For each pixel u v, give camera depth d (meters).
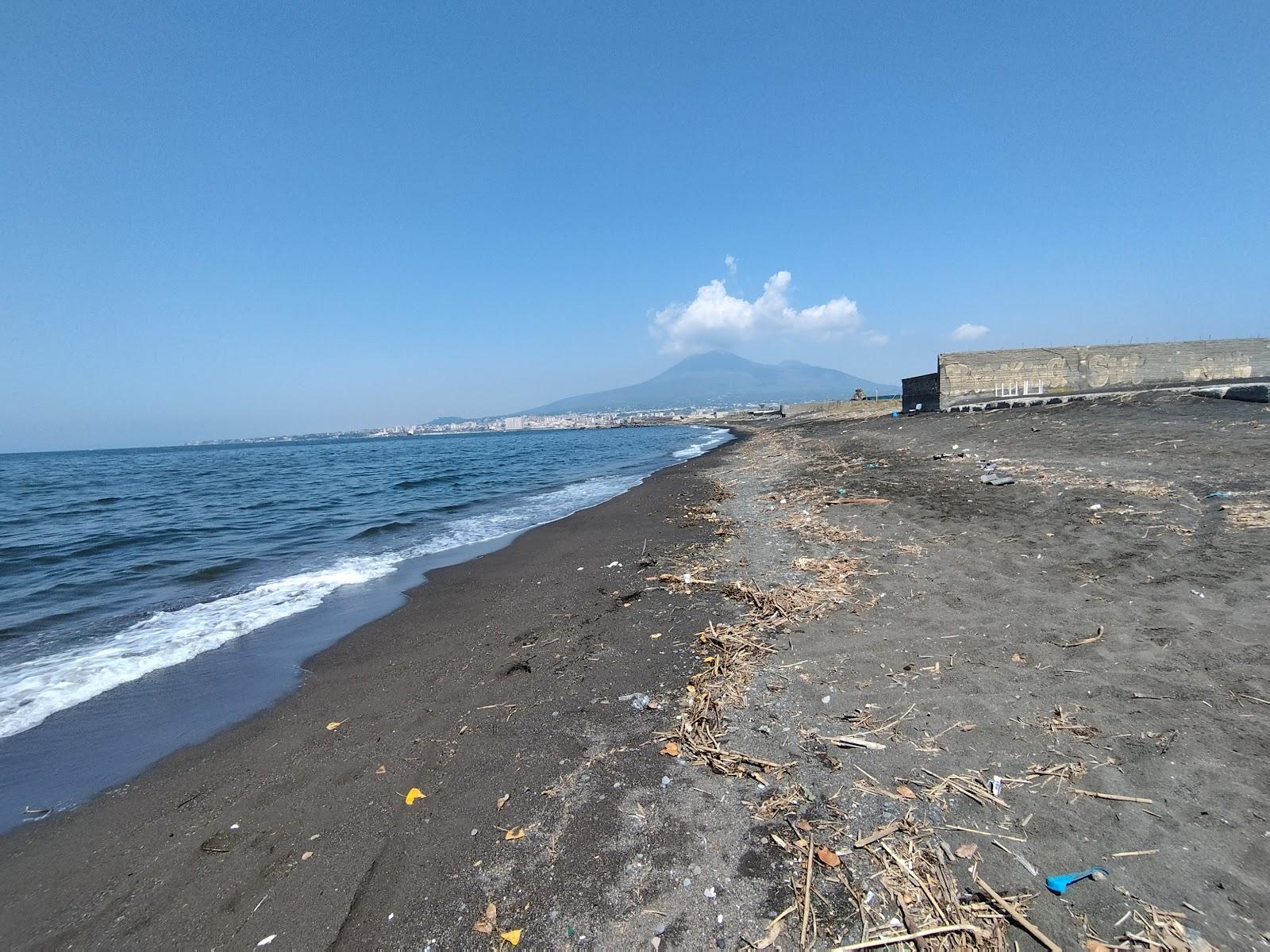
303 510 18.36
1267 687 3.36
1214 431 10.04
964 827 2.80
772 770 3.41
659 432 90.56
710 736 3.83
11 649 6.59
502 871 2.86
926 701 3.88
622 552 9.43
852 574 6.55
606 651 5.48
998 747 3.32
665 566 8.23
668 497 15.55
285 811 3.54
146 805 3.74
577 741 3.96
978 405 20.69
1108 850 2.54
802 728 3.79
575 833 3.07
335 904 2.77
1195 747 3.02
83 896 2.98
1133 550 5.64
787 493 13.02
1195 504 6.51
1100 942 2.15
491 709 4.55
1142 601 4.62
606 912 2.57
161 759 4.30
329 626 7.11
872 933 2.35
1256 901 2.20
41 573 10.34
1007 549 6.39
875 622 5.23
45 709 5.15
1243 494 6.47
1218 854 2.42
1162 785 2.83
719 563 8.00
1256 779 2.75
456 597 7.95
